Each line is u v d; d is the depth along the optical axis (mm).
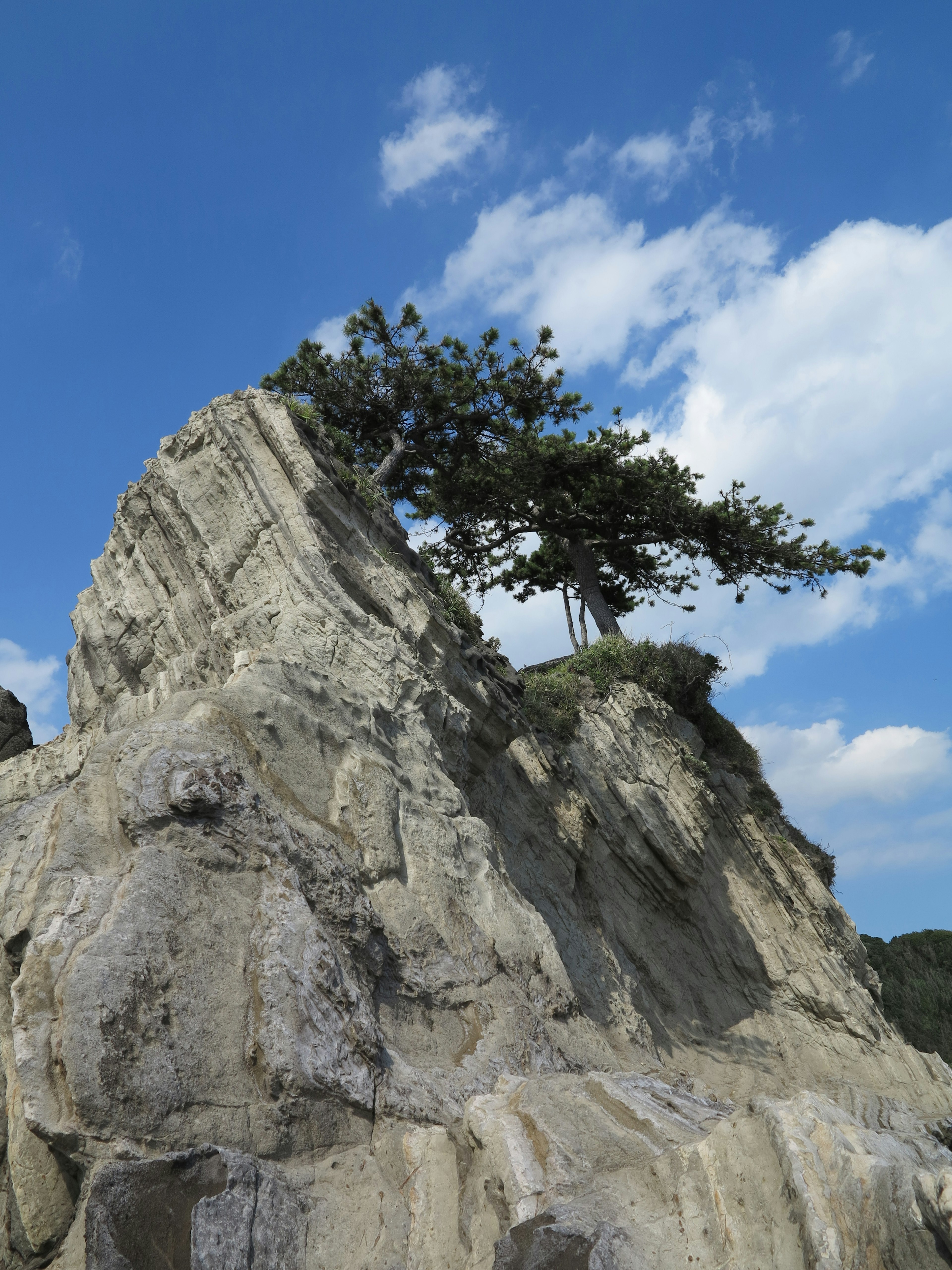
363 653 13641
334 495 15641
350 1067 7629
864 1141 5754
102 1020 6535
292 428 15938
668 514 27891
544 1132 6742
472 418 24422
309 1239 6328
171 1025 6914
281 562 14867
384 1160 7141
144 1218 5766
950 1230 4570
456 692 16016
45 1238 6082
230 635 13906
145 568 17312
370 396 23984
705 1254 5426
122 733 9414
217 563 15586
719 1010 20297
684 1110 7914
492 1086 8836
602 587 34406
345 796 10719
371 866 10234
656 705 25125
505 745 17234
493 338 23469
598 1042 11211
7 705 17484
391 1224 6504
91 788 8523
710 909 22688
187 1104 6605
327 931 8430
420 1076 8266
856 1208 5168
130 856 7836
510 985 10617
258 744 10211
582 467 26781
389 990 9242
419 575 17109
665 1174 6023
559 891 17078
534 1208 6008
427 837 11414
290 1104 7098
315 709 11586
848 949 24594
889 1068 21156
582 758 21859
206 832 8344
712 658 28234
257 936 7930
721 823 24891
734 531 27828
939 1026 29609
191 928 7582
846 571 27516
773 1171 5672
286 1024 7426
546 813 18312
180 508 16469
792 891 24781
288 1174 6730
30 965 6770
